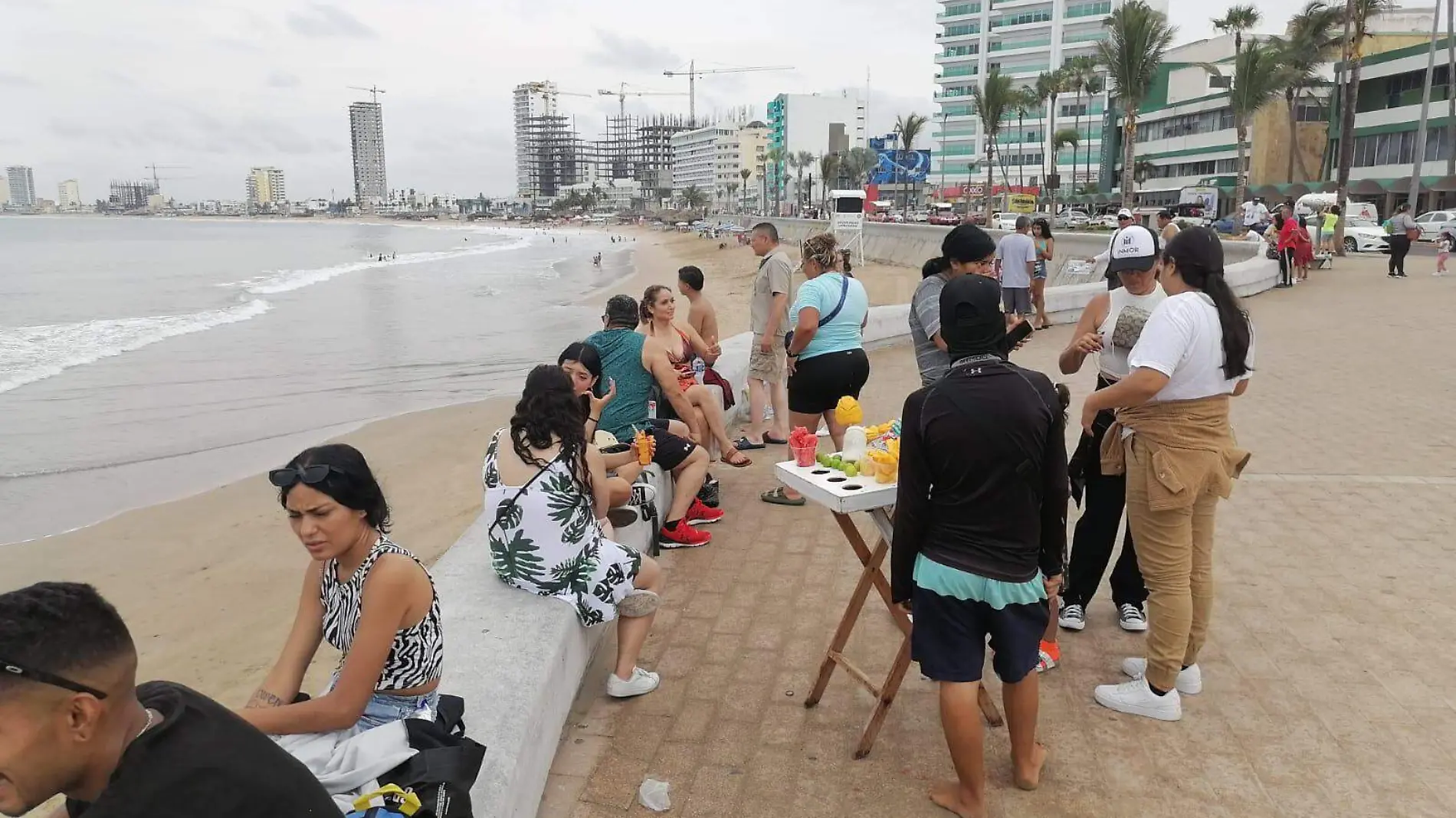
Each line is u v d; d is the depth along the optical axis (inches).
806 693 150.7
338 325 1111.6
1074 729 138.3
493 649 128.6
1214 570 192.9
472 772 90.1
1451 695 143.9
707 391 236.5
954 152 4682.6
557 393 142.9
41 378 725.3
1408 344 463.8
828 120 6358.3
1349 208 1393.9
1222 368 126.4
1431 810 117.2
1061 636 168.9
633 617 148.2
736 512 236.8
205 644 264.4
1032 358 461.1
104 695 56.5
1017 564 110.5
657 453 210.1
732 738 138.5
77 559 337.7
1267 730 136.2
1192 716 140.4
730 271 2373.3
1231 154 2468.0
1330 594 179.8
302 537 91.4
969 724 114.2
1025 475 108.0
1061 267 1151.6
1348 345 467.2
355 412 600.4
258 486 429.4
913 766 131.0
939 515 112.7
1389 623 167.6
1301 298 664.4
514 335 1024.9
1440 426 306.5
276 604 294.0
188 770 56.9
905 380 406.3
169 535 362.0
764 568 201.5
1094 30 4205.2
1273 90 1845.5
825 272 225.6
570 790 126.0
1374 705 141.8
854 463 146.4
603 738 138.7
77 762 57.2
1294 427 309.0
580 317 1242.0
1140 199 2965.1
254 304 1359.5
